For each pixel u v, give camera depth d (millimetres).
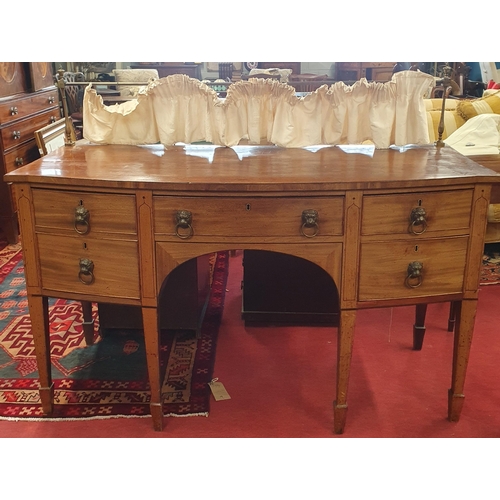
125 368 2467
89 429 2070
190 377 2387
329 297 2787
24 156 4047
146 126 2328
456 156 2135
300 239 1848
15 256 3795
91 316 2646
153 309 1926
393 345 2654
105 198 1832
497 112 3789
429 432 2055
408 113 2285
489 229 3480
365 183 1770
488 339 2684
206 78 6977
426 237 1863
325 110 2275
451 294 1948
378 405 2213
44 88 4465
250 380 2381
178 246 1861
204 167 1966
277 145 2326
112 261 1898
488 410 2178
